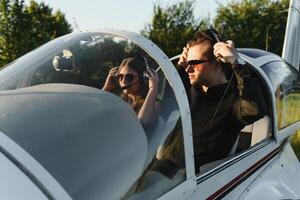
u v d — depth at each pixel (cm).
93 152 169
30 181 147
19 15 2202
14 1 2183
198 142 284
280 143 361
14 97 181
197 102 295
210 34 290
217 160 283
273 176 321
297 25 624
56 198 148
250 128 343
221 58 277
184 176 213
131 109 192
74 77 213
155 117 200
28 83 204
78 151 165
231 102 288
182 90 211
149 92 202
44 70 209
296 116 408
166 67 208
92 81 211
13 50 2189
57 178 156
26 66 210
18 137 161
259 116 276
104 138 174
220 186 254
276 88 352
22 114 170
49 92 187
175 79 209
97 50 216
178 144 208
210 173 245
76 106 180
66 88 192
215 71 289
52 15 2392
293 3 624
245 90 273
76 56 215
